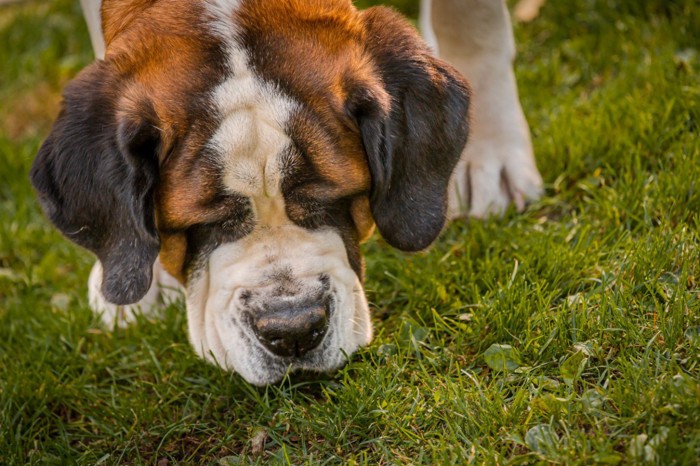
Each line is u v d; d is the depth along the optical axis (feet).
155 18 15.24
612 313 15.29
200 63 14.53
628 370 13.91
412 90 15.34
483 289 17.61
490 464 13.15
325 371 15.39
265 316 14.44
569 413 13.62
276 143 14.23
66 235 15.39
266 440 15.23
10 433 16.06
